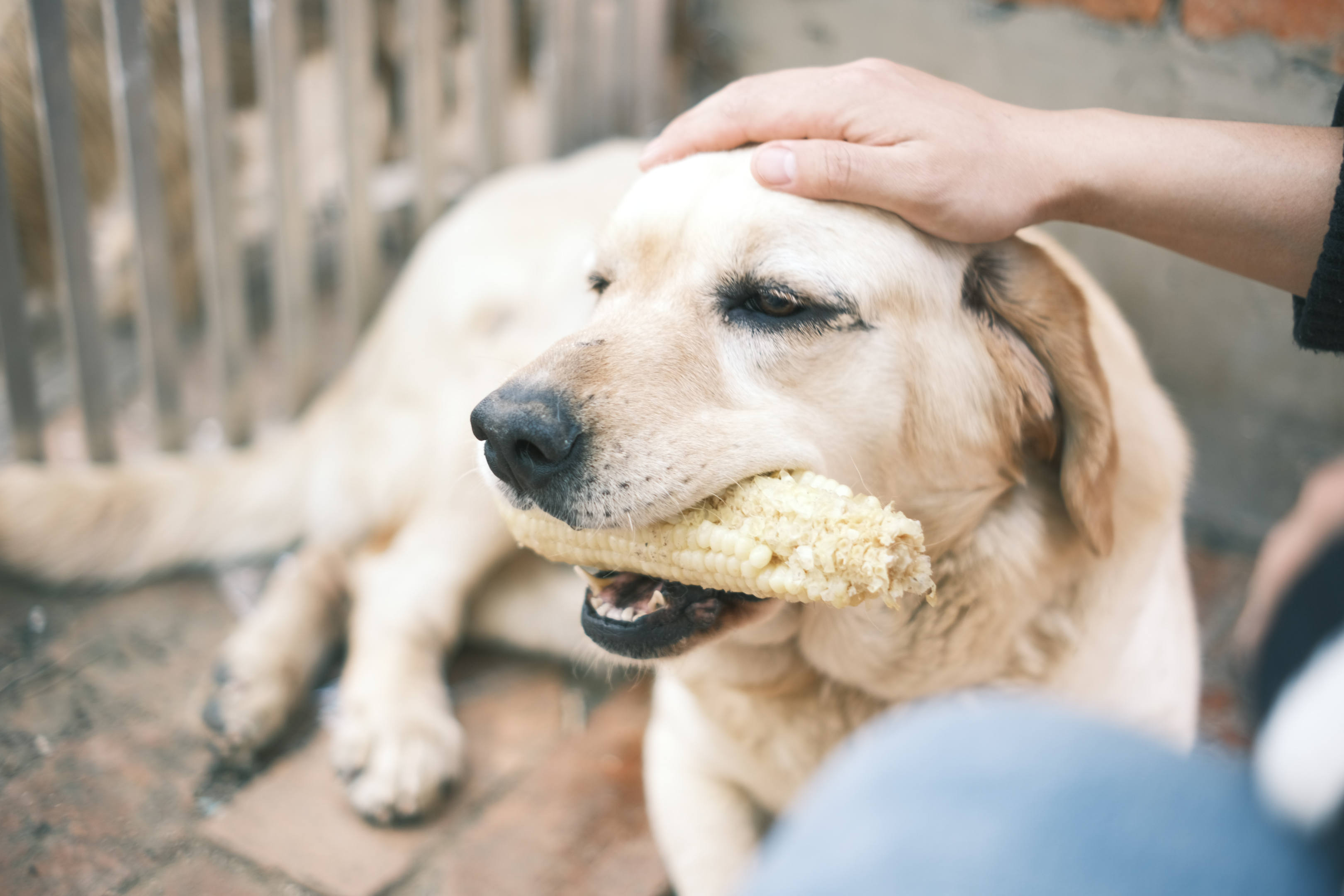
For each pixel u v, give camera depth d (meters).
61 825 1.90
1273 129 1.46
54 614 2.47
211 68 2.53
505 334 2.53
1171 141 1.44
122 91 2.42
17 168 3.05
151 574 2.61
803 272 1.40
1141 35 2.65
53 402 3.18
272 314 3.76
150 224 2.57
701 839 1.78
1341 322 1.40
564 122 3.33
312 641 2.36
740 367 1.44
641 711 2.33
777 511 1.29
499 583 2.53
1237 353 2.77
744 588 1.32
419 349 2.65
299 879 1.83
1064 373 1.49
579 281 2.44
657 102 3.57
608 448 1.32
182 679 2.30
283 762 2.11
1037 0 2.76
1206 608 2.63
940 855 0.50
